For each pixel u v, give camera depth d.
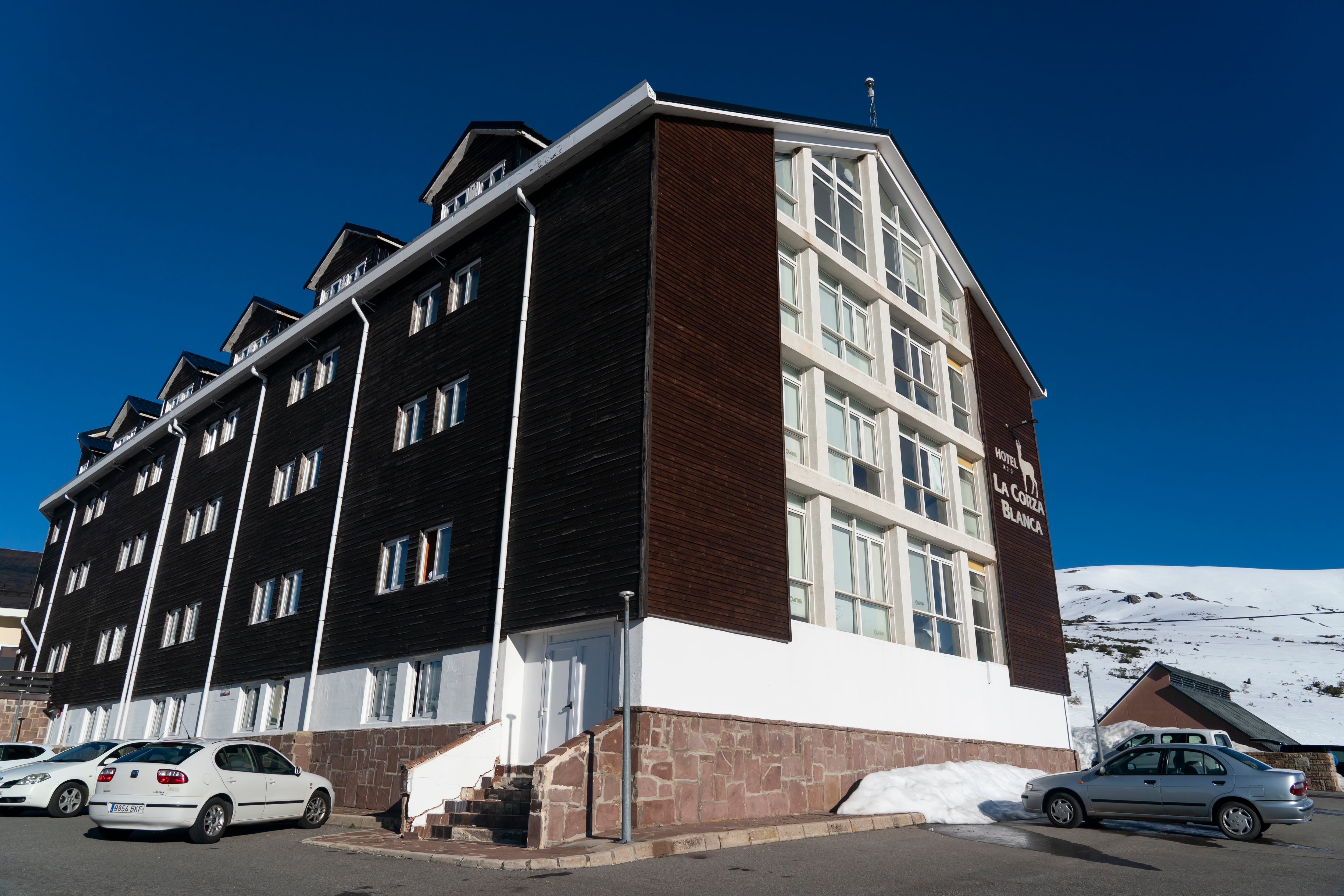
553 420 14.65
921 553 19.28
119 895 7.28
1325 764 26.88
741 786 12.68
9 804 13.87
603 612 12.45
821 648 14.98
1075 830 12.54
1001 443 23.34
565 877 8.34
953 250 23.34
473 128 19.56
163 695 23.12
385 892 7.59
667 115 15.35
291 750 17.52
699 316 14.45
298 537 20.38
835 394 18.09
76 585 31.31
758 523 14.28
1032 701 20.84
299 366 23.39
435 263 19.59
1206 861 9.91
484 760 13.04
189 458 26.70
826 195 19.73
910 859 9.71
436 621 15.52
